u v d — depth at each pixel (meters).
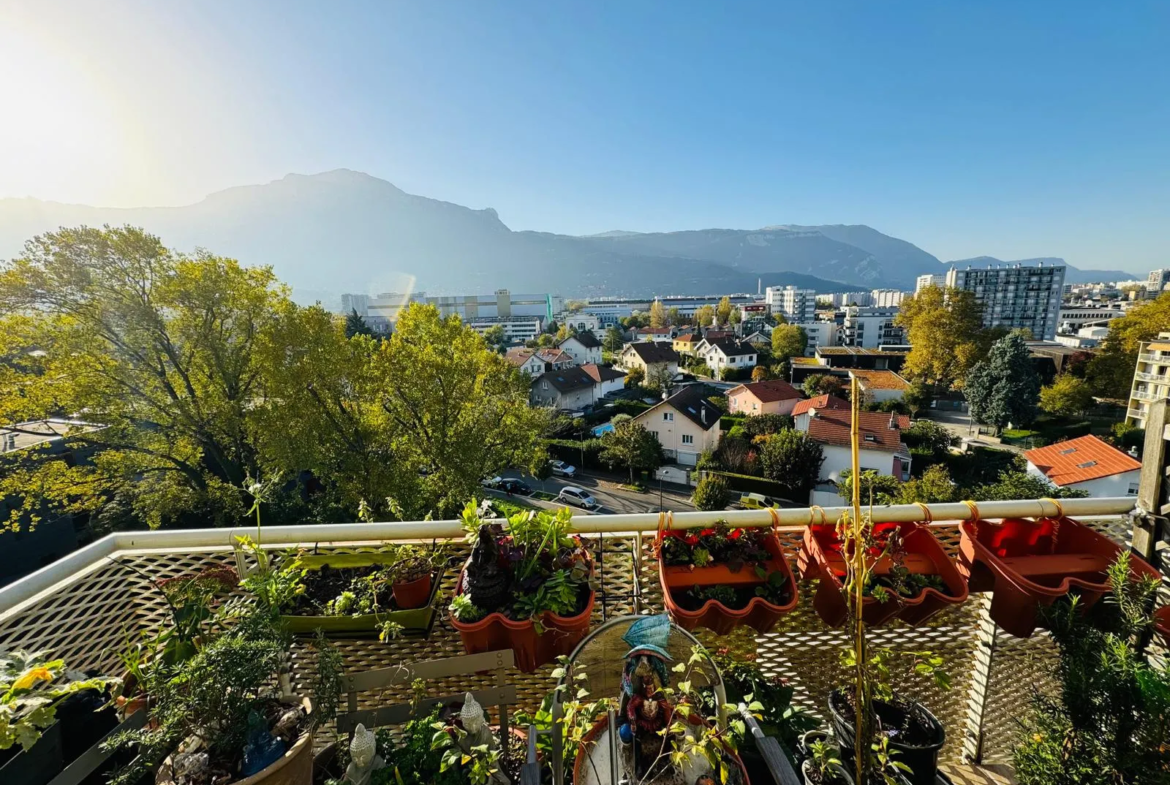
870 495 1.83
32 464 12.99
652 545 2.16
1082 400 30.05
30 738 1.16
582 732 1.41
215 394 14.01
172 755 1.46
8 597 1.63
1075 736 1.93
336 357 13.16
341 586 2.13
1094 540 2.07
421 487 14.45
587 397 43.50
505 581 1.81
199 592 1.81
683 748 1.34
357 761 1.60
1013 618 1.98
